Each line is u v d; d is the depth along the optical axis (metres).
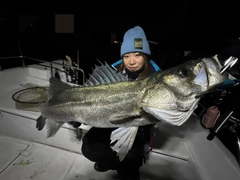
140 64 1.40
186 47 8.66
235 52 1.14
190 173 1.69
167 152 1.82
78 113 1.29
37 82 2.90
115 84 1.23
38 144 2.11
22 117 1.99
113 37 9.65
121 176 1.62
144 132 1.49
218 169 1.59
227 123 1.56
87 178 1.71
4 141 2.13
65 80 3.01
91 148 1.54
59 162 1.88
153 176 1.72
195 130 2.15
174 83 1.04
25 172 1.73
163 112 1.05
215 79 0.97
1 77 2.59
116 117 1.19
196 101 1.04
